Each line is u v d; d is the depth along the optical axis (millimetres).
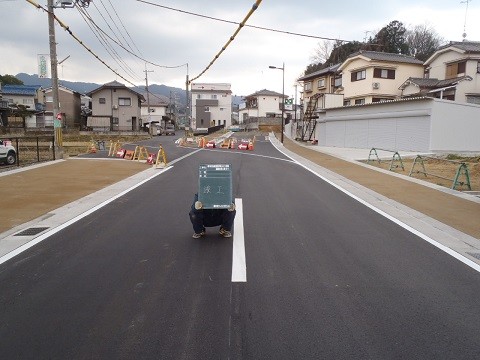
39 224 6879
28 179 12148
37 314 3607
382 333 3295
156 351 3023
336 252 5438
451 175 13758
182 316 3570
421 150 21562
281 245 5723
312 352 3012
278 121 64188
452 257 5289
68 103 50844
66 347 3072
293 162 19219
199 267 4805
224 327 3377
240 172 14883
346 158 20859
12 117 48156
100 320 3496
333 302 3867
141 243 5781
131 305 3787
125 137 43094
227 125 73562
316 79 43125
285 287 4219
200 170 5887
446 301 3922
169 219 7273
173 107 84375
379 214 7875
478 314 3654
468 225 7066
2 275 4559
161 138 45375
